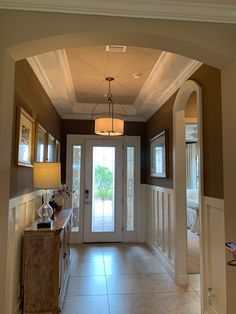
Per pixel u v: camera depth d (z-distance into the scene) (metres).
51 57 2.77
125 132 5.60
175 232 3.51
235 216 1.98
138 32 1.92
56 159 4.74
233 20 2.01
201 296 2.66
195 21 1.99
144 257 4.47
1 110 1.79
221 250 2.35
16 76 2.34
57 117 4.91
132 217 5.54
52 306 2.57
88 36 1.94
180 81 3.34
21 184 2.55
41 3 1.85
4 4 1.84
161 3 1.89
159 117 4.56
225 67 2.14
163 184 4.24
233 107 2.02
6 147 1.88
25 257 2.58
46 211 2.95
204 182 2.68
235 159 1.99
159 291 3.20
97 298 3.01
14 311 2.40
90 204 5.45
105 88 3.99
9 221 2.20
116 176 5.54
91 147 5.49
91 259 4.34
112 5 1.88
